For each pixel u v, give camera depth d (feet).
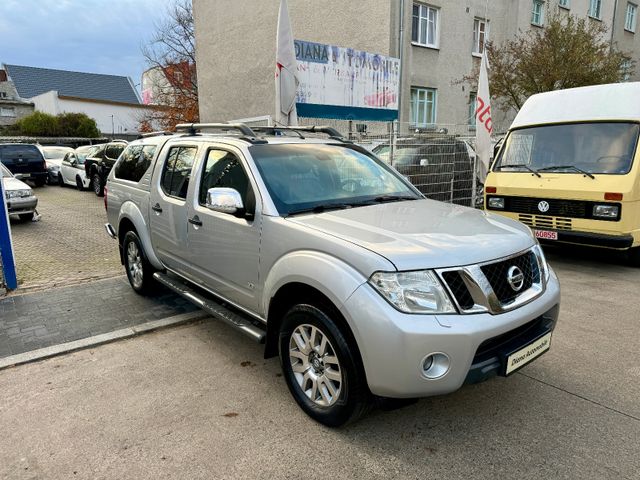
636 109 21.63
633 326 14.99
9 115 148.05
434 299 8.35
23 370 12.55
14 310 16.69
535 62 46.68
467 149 34.35
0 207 18.07
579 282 19.94
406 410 10.46
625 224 20.30
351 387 8.98
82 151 57.11
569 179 21.57
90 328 15.06
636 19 85.05
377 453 9.04
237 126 13.33
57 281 20.21
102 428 9.95
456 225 10.28
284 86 23.31
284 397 11.07
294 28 57.82
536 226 22.65
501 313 8.75
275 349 11.21
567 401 10.73
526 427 9.79
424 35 54.85
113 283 19.85
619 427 9.73
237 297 12.19
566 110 23.62
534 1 65.77
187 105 95.76
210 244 12.82
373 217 10.64
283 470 8.61
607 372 12.03
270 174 11.75
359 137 32.53
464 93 60.39
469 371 8.48
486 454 8.96
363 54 30.37
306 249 9.76
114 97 166.50
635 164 20.45
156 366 12.67
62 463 8.90
